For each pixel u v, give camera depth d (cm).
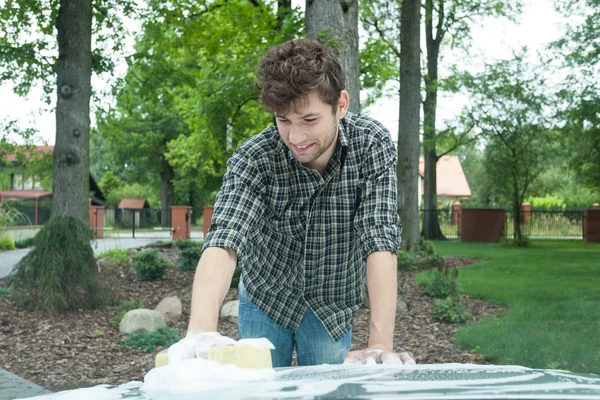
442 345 618
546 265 1424
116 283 907
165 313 745
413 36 1590
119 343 634
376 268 160
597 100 2023
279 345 217
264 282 206
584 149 2336
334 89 146
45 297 742
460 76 2253
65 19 1049
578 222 3066
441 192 5172
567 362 500
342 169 181
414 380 80
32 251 776
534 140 2395
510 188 2347
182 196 4881
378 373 90
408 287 1001
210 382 79
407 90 1594
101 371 539
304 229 191
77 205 1038
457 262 1569
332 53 148
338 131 176
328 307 209
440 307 755
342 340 217
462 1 2364
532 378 81
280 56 146
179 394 73
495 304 862
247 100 1692
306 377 85
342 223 189
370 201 177
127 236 2872
